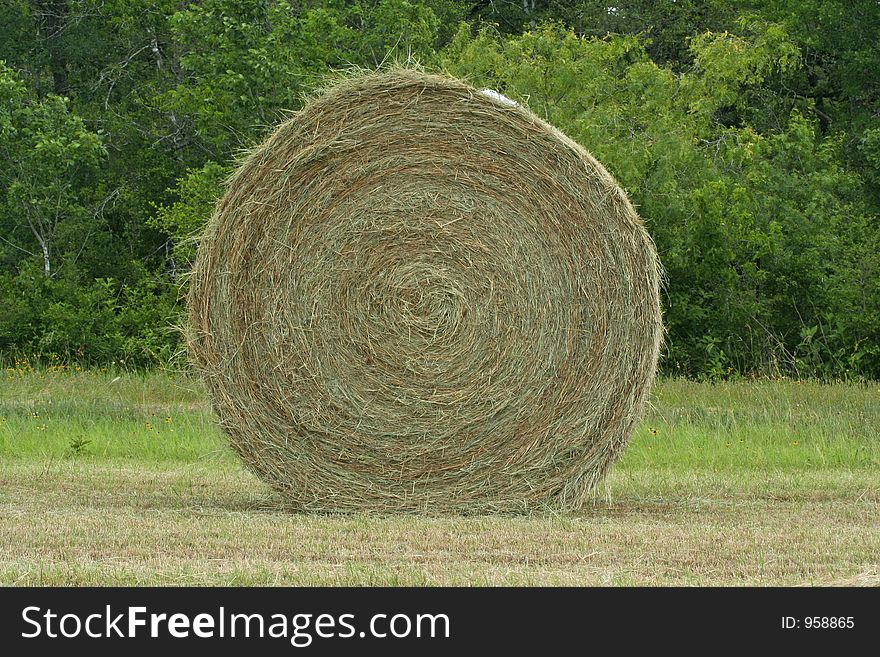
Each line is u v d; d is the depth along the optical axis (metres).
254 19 24.41
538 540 9.02
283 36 24.11
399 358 10.65
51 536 9.05
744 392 18.23
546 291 10.68
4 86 24.83
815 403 17.30
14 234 26.80
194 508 10.70
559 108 24.67
